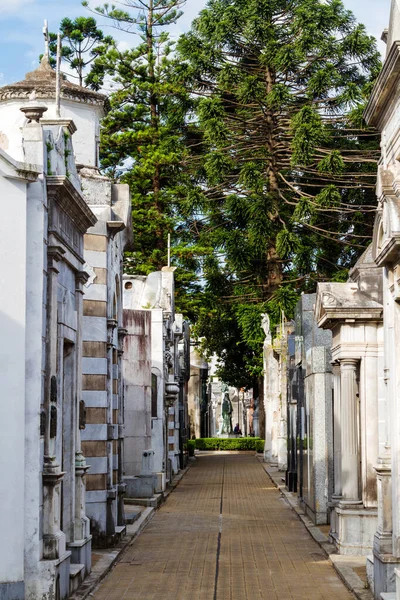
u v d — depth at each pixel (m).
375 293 16.98
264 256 44.72
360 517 16.59
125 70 48.94
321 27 42.47
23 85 19.02
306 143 38.81
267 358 43.91
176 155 45.72
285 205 43.94
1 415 11.75
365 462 16.89
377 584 12.55
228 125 43.03
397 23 11.97
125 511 23.52
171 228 46.41
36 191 12.20
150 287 32.28
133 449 26.20
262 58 41.97
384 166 12.89
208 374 76.75
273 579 14.76
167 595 13.59
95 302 18.50
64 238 13.29
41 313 12.07
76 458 14.54
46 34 16.31
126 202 19.47
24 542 11.71
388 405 12.62
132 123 49.44
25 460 11.80
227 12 42.88
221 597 13.44
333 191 39.25
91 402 18.20
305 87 43.75
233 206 41.34
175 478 36.03
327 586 14.12
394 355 12.12
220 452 58.62
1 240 11.93
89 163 19.83
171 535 20.02
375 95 12.74
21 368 11.85
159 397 29.84
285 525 21.55
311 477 21.42
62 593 12.30
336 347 17.77
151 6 50.19
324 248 43.97
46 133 12.66
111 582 14.60
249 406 82.81
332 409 20.66
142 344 26.66
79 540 14.34
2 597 11.53
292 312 41.16
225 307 46.50
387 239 11.59
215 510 25.08
